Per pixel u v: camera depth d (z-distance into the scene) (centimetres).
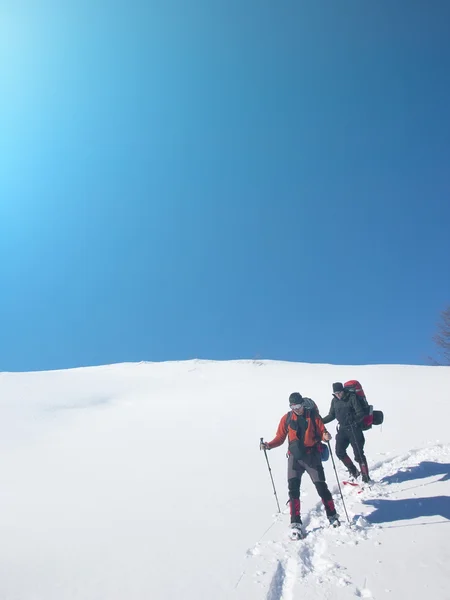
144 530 556
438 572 401
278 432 576
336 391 722
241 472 819
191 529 547
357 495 627
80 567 455
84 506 679
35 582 425
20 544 531
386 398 1667
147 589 399
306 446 546
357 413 699
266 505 620
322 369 2964
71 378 2816
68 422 1706
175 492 720
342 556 447
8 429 1520
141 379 2912
